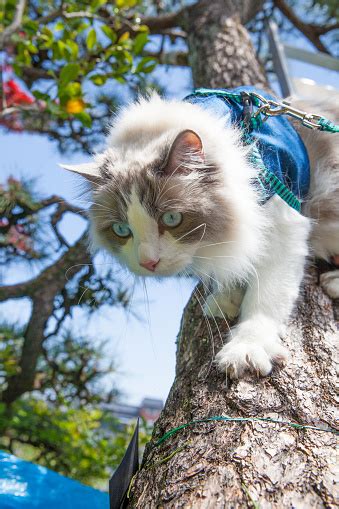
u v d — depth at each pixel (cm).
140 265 33
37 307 70
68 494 34
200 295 44
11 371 71
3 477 34
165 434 30
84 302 69
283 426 27
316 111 44
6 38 61
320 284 40
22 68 75
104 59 68
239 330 35
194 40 75
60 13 70
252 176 35
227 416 29
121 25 80
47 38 67
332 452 25
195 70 71
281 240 36
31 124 76
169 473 26
